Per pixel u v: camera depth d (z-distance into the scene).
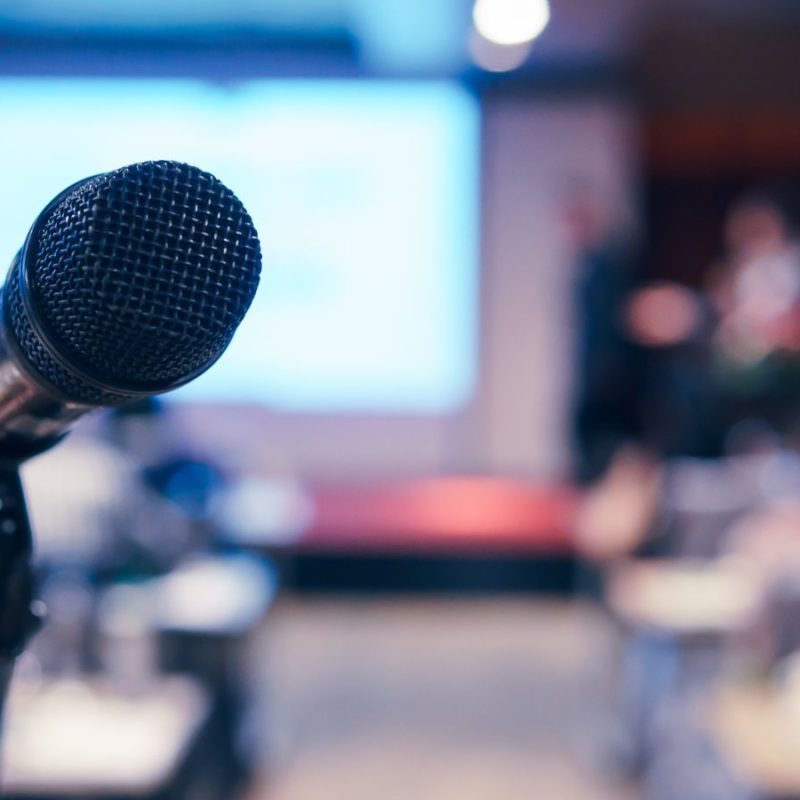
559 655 4.73
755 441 4.14
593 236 6.14
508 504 6.08
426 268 6.77
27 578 0.50
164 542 2.27
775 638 1.88
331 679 4.42
